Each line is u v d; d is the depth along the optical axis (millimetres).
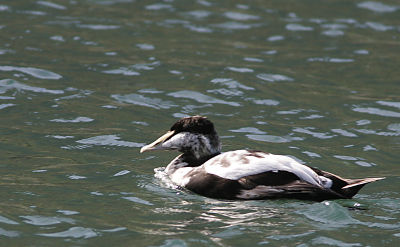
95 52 20031
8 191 10812
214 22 24188
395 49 21562
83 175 11797
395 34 23234
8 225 9453
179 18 24500
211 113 15672
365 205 10445
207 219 9805
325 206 10141
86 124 14594
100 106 15758
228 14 25297
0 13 23656
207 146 12125
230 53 20609
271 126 14891
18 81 17016
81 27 22594
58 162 12406
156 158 13055
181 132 12180
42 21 23031
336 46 21797
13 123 14352
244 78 18219
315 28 23750
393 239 9172
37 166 12125
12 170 11859
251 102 16516
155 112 15594
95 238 9102
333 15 25453
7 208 10078
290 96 17047
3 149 12891
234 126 14828
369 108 16297
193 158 12156
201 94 16875
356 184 10492
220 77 18172
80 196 10742
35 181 11367
